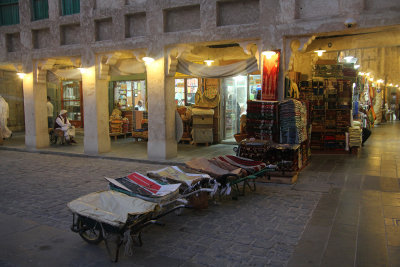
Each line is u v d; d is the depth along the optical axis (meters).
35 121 11.20
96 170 7.96
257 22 7.54
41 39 10.90
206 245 3.76
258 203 5.25
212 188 4.77
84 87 9.96
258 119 6.99
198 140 11.60
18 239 4.01
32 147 11.35
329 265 3.24
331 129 9.73
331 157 9.04
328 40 9.15
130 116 14.68
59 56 10.31
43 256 3.56
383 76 19.11
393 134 14.52
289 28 7.02
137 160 8.97
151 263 3.37
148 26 8.73
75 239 4.01
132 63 9.88
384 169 7.41
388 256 3.40
